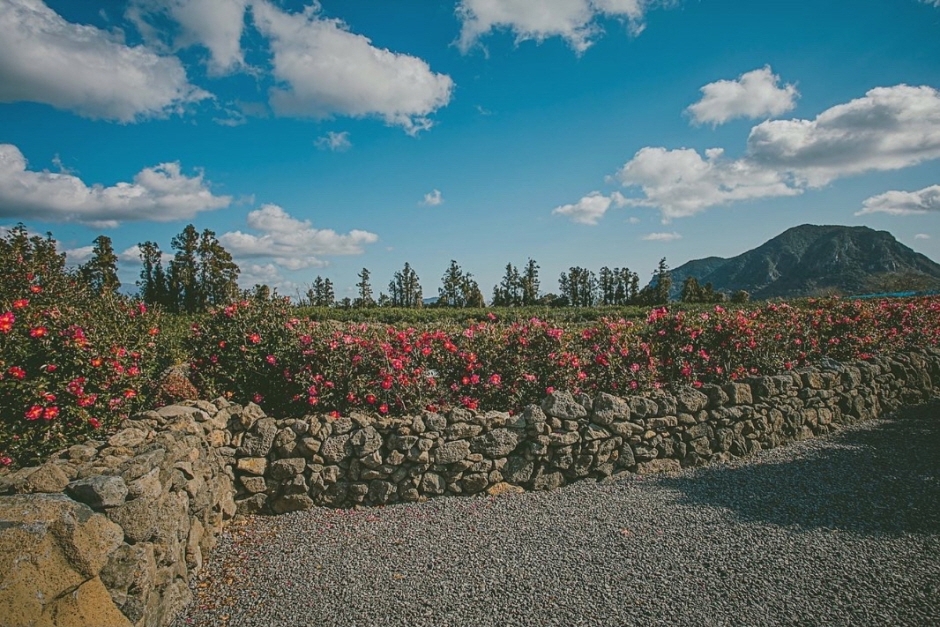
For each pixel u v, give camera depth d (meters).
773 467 5.44
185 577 3.32
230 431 4.58
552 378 5.70
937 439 6.28
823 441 6.32
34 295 4.80
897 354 8.36
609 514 4.33
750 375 6.76
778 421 6.21
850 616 2.94
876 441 6.26
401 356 5.28
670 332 6.66
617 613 3.00
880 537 3.84
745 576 3.35
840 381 7.11
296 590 3.33
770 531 3.96
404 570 3.53
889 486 4.82
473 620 2.97
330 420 4.71
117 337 4.16
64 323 3.72
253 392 5.14
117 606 2.45
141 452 3.10
